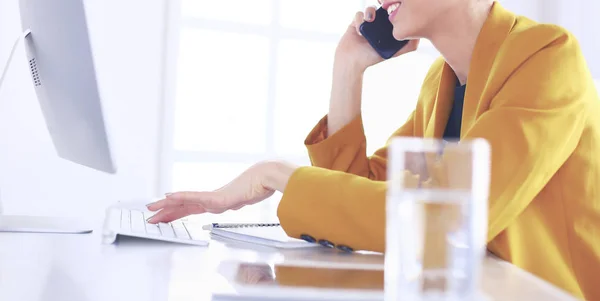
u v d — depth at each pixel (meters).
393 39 1.38
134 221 1.10
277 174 1.02
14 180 2.87
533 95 1.00
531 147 0.95
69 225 1.11
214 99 3.29
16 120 2.85
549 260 1.04
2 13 2.79
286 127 3.36
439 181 0.47
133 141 3.06
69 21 0.99
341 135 1.35
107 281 0.65
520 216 1.04
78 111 1.05
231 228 1.13
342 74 1.39
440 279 0.47
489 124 0.97
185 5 3.22
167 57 3.10
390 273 0.47
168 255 0.84
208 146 3.30
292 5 3.37
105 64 3.00
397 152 0.47
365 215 0.90
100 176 3.01
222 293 0.60
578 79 1.05
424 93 1.41
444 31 1.21
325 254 0.92
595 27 3.46
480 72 1.11
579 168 1.07
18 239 0.94
